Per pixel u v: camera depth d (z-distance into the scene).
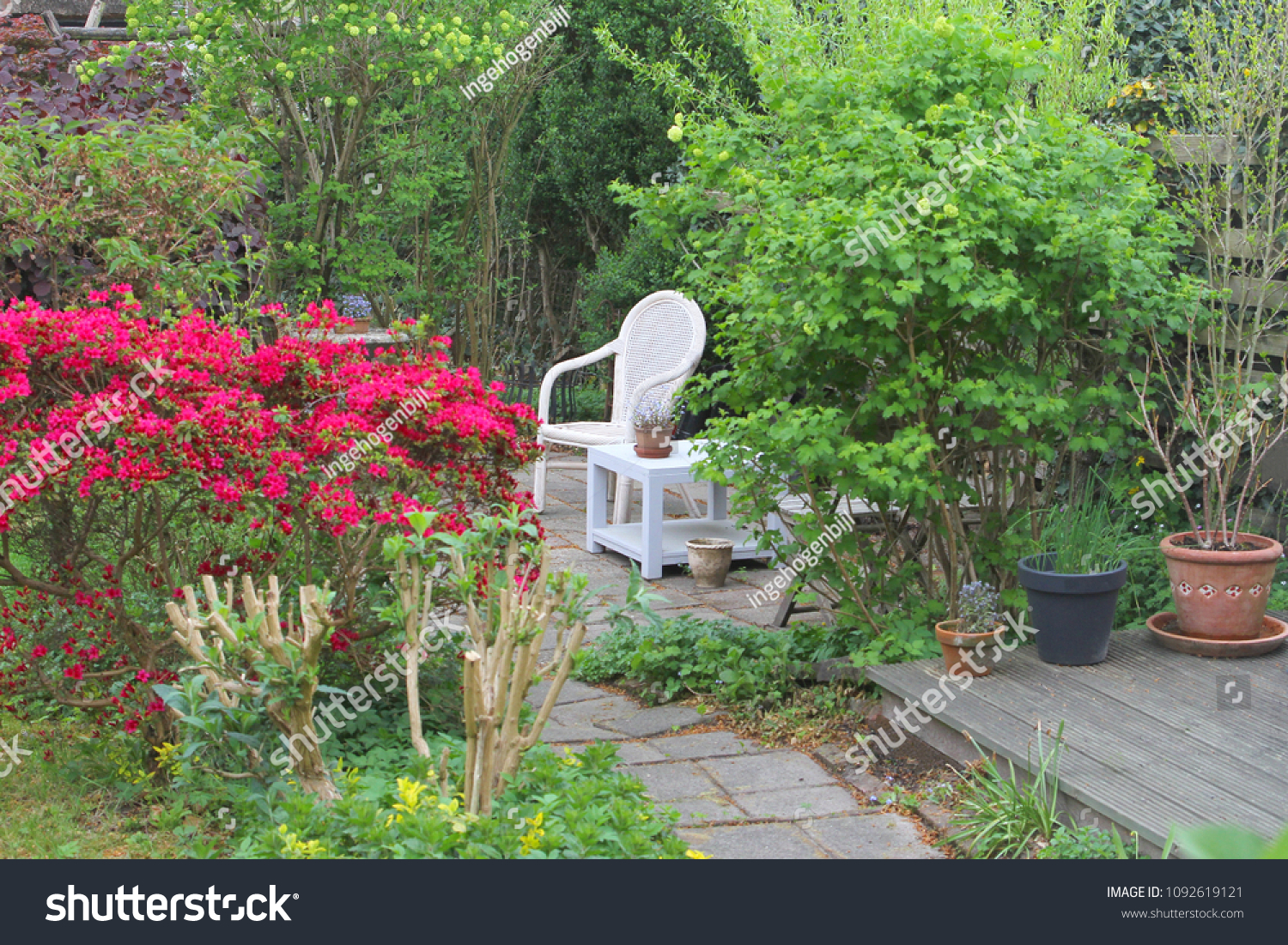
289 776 2.95
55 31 7.46
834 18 5.71
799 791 3.43
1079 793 2.92
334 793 2.96
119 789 3.20
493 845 2.54
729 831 3.15
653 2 9.25
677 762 3.68
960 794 3.29
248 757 3.04
